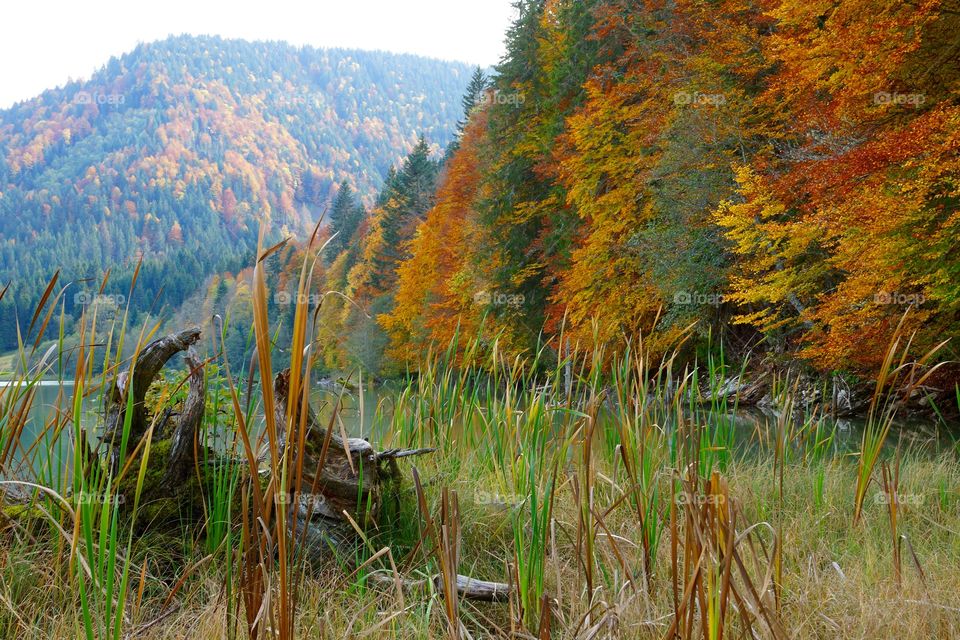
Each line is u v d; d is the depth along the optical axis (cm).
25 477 316
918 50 1153
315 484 179
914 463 561
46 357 269
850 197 1147
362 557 311
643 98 2280
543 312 2372
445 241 3191
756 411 1448
